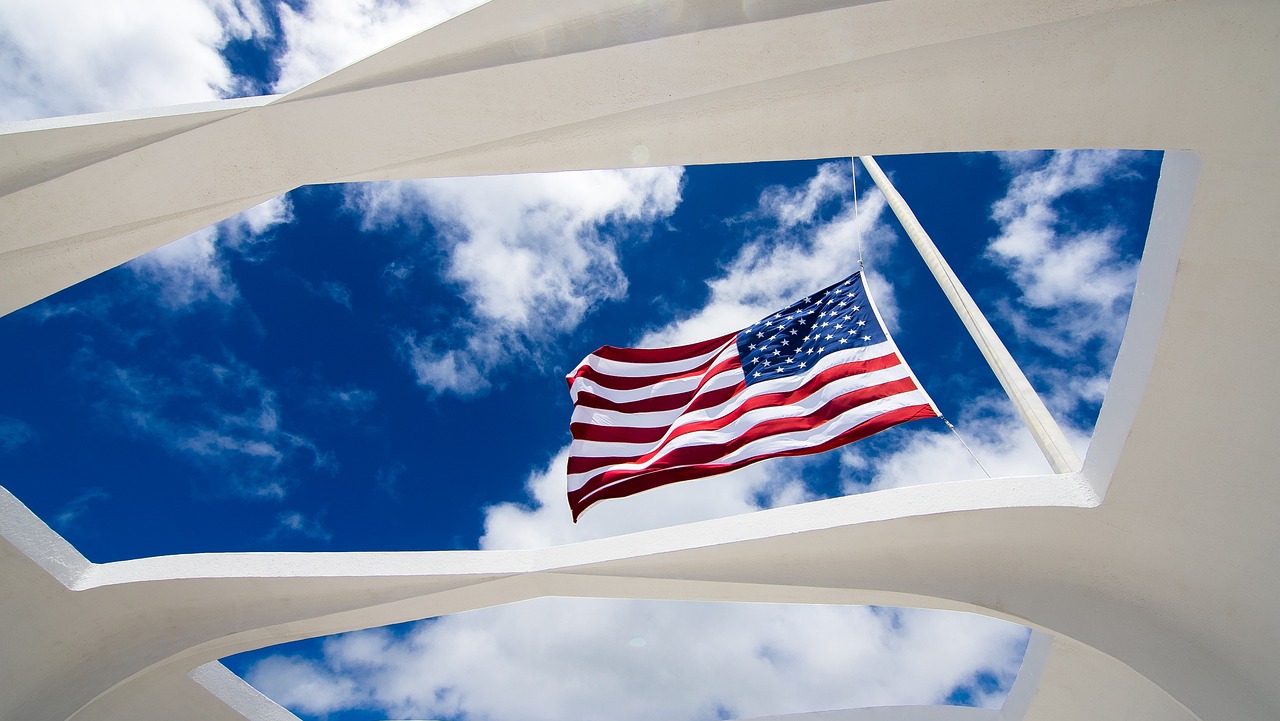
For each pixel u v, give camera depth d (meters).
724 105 5.27
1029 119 5.30
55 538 7.90
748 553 7.75
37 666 7.95
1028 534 7.42
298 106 5.02
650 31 4.82
